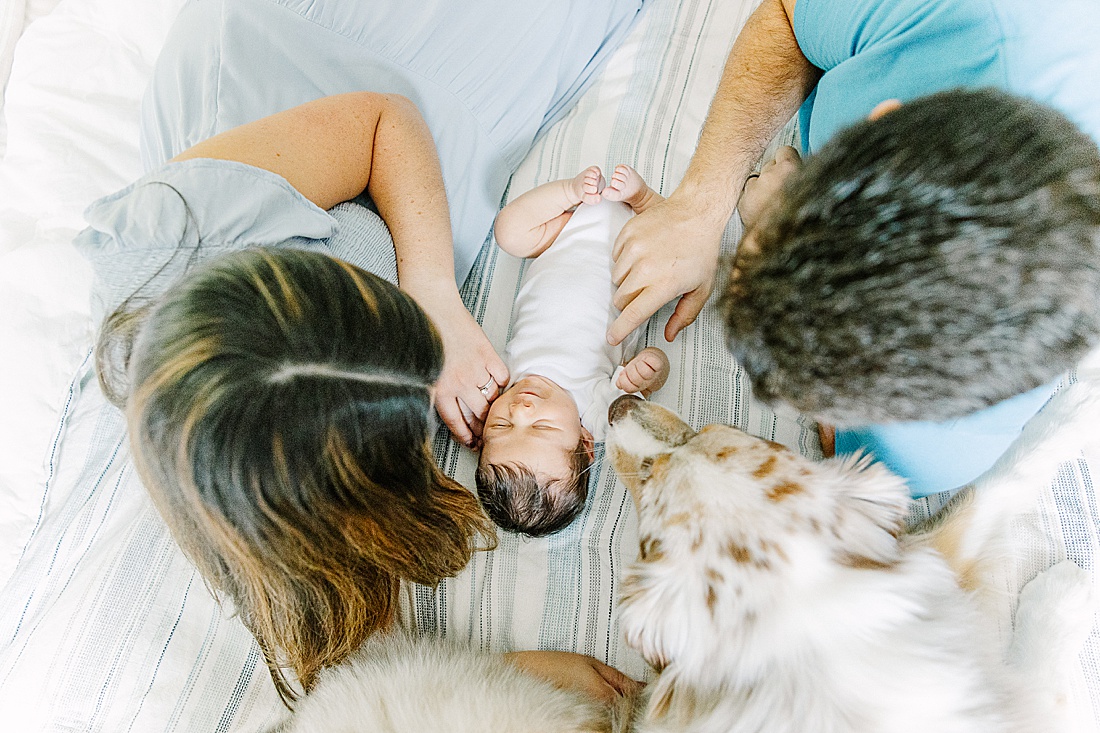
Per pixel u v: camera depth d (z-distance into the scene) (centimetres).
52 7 203
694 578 95
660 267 135
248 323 72
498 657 128
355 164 120
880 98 102
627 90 176
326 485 81
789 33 128
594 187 147
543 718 115
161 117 141
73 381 139
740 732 88
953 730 87
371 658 124
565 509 141
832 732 85
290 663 107
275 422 73
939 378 68
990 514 124
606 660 135
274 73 138
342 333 77
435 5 145
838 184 68
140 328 80
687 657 94
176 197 89
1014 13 88
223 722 120
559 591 138
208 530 80
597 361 151
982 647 99
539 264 159
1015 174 64
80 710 116
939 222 63
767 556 93
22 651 119
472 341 136
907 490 102
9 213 164
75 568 128
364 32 144
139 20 177
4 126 195
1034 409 97
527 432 141
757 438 109
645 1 180
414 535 99
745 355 79
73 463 137
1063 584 125
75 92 175
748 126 134
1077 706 121
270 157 105
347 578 94
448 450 153
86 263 151
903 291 64
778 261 70
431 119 149
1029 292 64
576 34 166
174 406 70
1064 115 75
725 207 137
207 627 122
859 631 89
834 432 126
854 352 68
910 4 98
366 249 120
